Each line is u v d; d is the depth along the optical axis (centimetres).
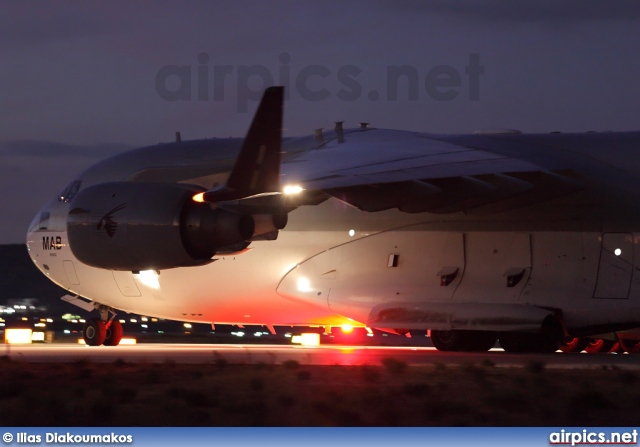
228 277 8269
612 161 7250
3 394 4731
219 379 5150
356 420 3906
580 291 7219
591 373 5497
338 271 7819
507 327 7225
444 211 6931
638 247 7088
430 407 4091
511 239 7369
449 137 7806
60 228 8988
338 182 6019
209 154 8231
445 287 7500
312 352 7694
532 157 7269
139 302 8750
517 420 3959
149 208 6575
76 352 7706
